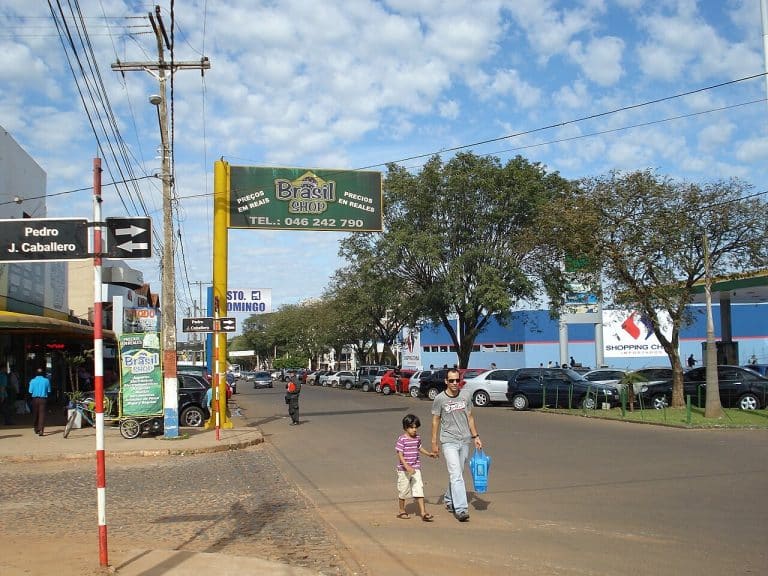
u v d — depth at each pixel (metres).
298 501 10.66
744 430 19.34
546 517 9.16
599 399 26.62
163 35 19.47
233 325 22.02
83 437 19.97
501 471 13.05
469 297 37.16
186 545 7.90
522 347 60.75
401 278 39.72
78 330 23.95
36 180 26.62
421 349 69.38
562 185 35.59
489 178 35.25
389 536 8.30
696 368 27.14
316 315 79.25
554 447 16.38
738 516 8.91
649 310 24.95
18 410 28.17
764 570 6.67
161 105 20.06
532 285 36.59
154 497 11.29
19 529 8.88
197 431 22.02
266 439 20.45
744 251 23.66
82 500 11.12
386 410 30.72
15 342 28.30
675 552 7.33
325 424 24.55
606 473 12.49
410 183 36.34
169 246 19.95
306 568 6.81
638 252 23.98
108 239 6.85
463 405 9.32
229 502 10.69
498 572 6.77
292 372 25.41
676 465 13.21
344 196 23.89
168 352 19.70
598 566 6.90
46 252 6.78
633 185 23.91
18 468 15.13
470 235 36.75
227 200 23.23
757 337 54.69
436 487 11.77
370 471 13.69
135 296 47.44
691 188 23.66
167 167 20.06
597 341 47.22
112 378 37.78
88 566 6.75
